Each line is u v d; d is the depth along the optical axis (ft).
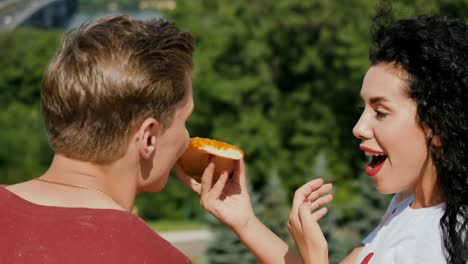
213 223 57.21
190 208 111.45
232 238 56.18
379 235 8.51
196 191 9.25
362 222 61.67
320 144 112.27
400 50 7.85
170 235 98.22
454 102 7.66
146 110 6.73
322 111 113.09
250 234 9.30
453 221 7.65
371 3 107.14
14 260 6.30
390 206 9.02
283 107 114.21
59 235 6.40
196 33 111.55
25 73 151.02
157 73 6.72
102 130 6.64
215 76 109.29
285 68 114.62
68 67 6.61
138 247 6.42
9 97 149.69
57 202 6.66
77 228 6.43
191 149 8.91
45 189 6.79
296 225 8.56
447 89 7.66
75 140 6.66
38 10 240.94
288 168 111.04
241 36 110.83
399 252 8.04
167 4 168.86
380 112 7.97
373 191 61.98
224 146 9.00
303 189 8.76
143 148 6.82
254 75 111.45
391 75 7.86
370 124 8.02
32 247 6.34
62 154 6.82
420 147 7.86
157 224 107.24
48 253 6.31
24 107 143.54
